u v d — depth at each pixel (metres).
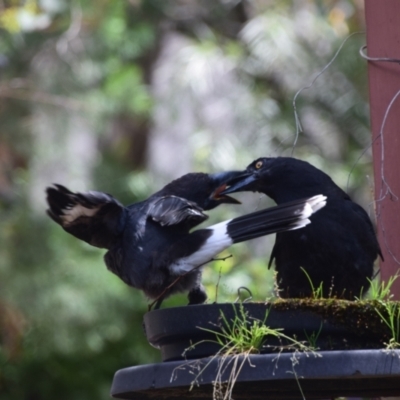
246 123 15.26
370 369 5.11
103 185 15.58
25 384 15.52
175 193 6.82
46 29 14.42
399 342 5.44
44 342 14.67
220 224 6.22
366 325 5.46
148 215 6.48
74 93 14.64
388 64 6.80
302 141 15.42
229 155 14.73
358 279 6.46
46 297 14.30
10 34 14.30
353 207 6.62
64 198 6.11
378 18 6.88
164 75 17.20
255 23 15.03
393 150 6.74
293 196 6.65
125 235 6.46
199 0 16.83
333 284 6.46
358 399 6.96
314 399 6.22
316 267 6.46
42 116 14.65
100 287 14.59
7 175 14.77
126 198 15.66
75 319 14.47
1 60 14.44
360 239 6.49
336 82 15.26
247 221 6.12
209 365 5.31
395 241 6.67
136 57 16.31
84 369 15.70
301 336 5.49
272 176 6.73
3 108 14.55
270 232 6.02
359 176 14.78
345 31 14.95
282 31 14.79
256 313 5.50
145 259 6.36
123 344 15.62
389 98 6.78
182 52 15.58
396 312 5.45
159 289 6.36
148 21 16.16
